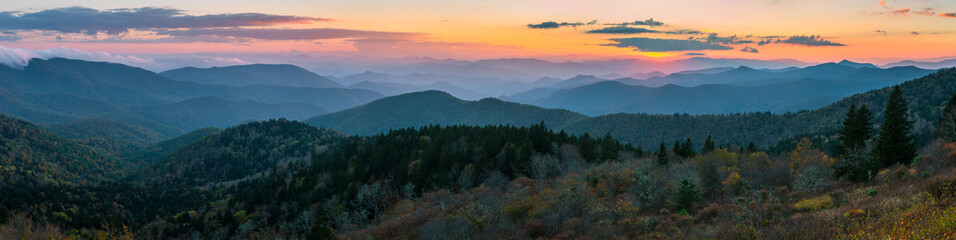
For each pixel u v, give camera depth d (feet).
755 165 193.98
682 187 160.15
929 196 99.50
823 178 159.74
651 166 246.68
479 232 175.52
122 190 640.99
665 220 141.18
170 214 526.16
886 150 177.78
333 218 314.96
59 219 436.76
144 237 402.31
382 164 416.05
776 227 107.45
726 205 145.89
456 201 245.24
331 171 456.86
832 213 110.63
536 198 191.31
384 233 216.95
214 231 374.43
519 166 321.73
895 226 82.69
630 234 135.13
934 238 73.92
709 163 211.61
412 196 311.88
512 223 174.70
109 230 404.57
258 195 448.24
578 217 161.07
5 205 428.56
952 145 159.84
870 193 125.29
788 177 177.99
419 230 196.44
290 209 350.84
